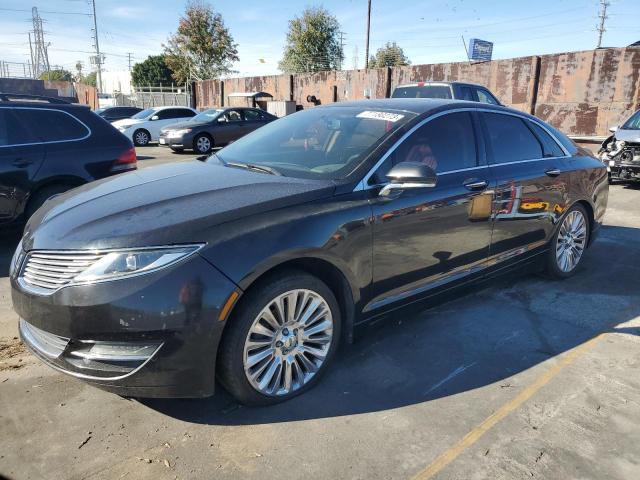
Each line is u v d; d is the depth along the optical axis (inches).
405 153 130.9
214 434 101.1
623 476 92.0
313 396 114.5
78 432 100.8
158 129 767.7
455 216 137.6
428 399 114.1
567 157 182.4
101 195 120.8
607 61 518.3
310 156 134.3
